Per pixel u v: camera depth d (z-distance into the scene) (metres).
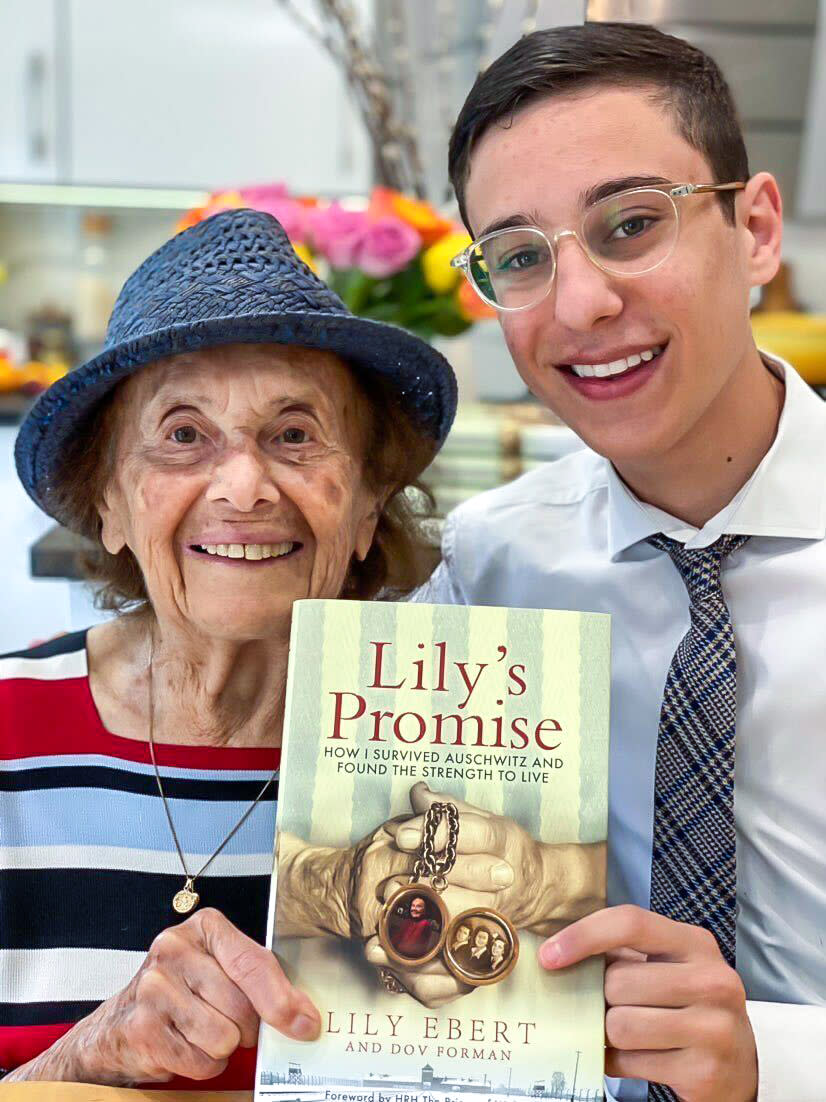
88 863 1.00
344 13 1.88
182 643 1.02
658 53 0.94
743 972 1.03
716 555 1.05
